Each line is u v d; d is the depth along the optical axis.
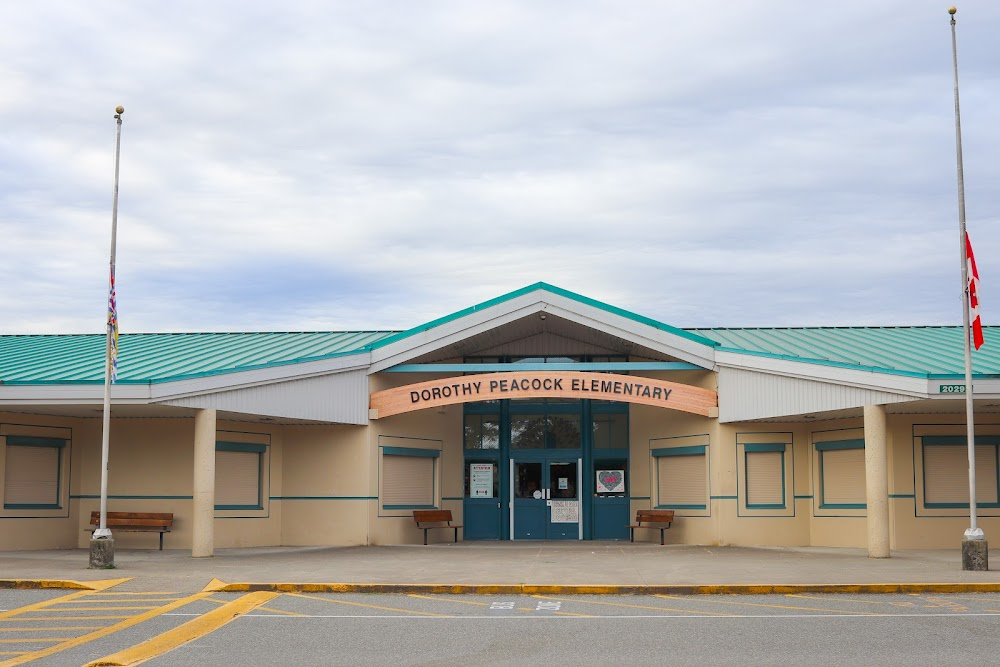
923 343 29.33
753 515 27.44
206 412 24.02
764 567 20.89
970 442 20.33
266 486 27.94
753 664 11.41
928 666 11.27
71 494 26.73
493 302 27.83
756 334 31.92
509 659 11.75
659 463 29.70
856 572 19.77
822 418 26.94
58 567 20.53
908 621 14.39
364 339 31.70
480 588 17.67
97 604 15.98
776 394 26.09
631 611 15.52
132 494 26.91
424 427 29.73
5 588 17.89
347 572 19.91
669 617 14.86
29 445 25.73
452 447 30.73
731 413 27.16
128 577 18.89
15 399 23.42
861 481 26.52
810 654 11.98
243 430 27.38
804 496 27.81
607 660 11.66
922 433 26.36
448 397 27.53
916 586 17.64
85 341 31.97
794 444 27.83
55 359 27.70
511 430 31.34
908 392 22.89
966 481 26.42
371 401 28.05
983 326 32.94
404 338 27.95
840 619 14.60
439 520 29.23
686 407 27.36
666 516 28.56
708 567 20.95
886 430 26.08
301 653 12.13
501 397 27.41
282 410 25.77
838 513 26.97
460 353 30.53
